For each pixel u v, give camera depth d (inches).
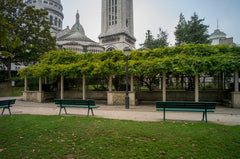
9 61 1087.6
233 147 158.7
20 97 815.1
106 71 465.7
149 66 436.5
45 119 277.4
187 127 222.5
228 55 430.3
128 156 143.0
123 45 3383.4
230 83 534.9
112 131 204.5
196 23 1357.0
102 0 3791.8
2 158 140.4
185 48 484.1
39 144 170.6
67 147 163.0
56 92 690.8
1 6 909.2
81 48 2630.4
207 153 147.8
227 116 319.3
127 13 3843.5
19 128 221.5
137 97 615.5
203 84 586.6
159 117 307.6
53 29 3208.7
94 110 396.8
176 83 606.9
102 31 3752.5
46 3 3228.3
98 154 147.6
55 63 601.9
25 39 1000.2
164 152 148.3
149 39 1589.6
